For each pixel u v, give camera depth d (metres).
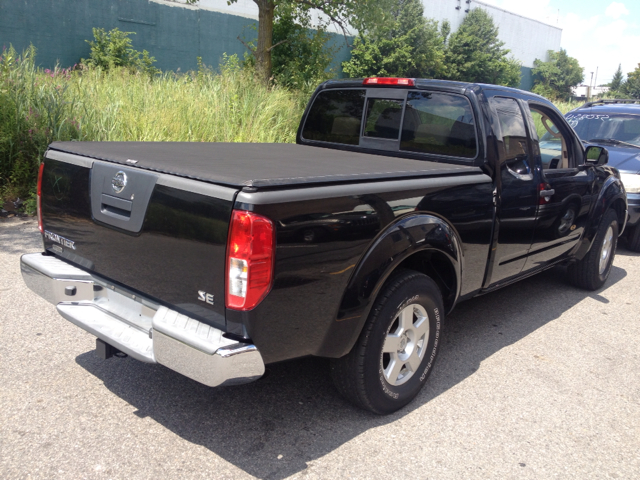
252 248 2.12
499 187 3.50
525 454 2.77
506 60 38.25
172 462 2.53
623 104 8.70
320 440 2.77
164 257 2.42
